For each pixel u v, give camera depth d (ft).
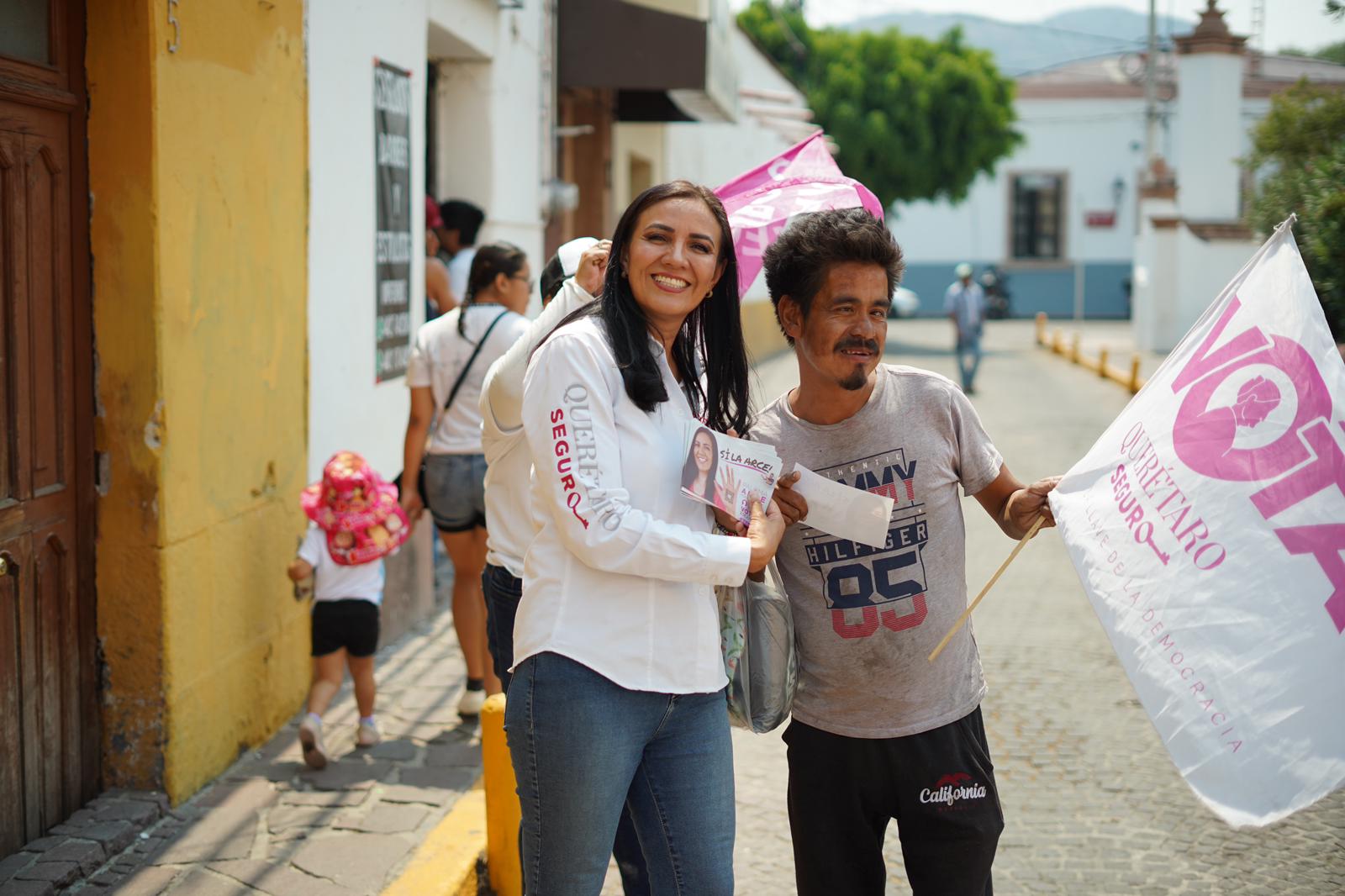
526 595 8.80
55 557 13.48
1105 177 137.49
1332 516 7.82
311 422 18.58
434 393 17.78
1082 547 8.82
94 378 13.88
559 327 8.87
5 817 12.74
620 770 8.63
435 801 14.97
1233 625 7.91
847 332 9.02
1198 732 7.79
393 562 21.72
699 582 8.46
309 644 18.40
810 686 9.68
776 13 115.14
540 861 8.78
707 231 8.86
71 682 13.79
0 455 12.42
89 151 13.61
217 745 15.51
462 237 26.61
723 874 8.91
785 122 69.87
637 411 8.73
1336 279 29.94
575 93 39.96
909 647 9.39
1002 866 13.99
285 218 17.19
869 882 9.89
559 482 8.42
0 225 12.32
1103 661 21.63
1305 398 8.16
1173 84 132.36
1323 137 38.09
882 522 9.18
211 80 14.87
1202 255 80.38
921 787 9.45
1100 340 97.66
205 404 14.93
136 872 13.05
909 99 109.09
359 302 20.51
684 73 35.24
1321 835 14.75
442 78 28.96
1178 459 8.53
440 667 20.20
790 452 9.53
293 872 13.14
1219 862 14.10
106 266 13.74
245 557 16.20
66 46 13.23
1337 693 7.50
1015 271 139.95
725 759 9.03
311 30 18.20
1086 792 16.07
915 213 141.28
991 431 48.29
